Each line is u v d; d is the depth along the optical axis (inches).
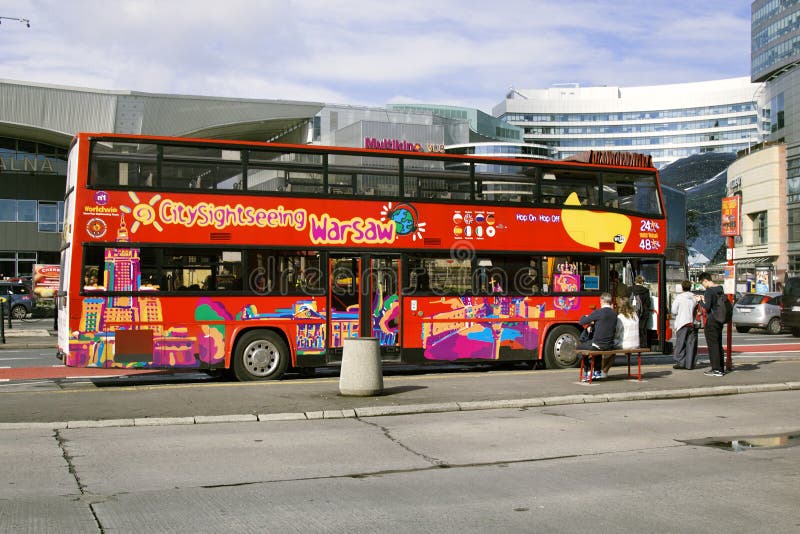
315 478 299.4
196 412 429.7
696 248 5000.0
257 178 588.7
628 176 721.6
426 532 230.7
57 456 331.6
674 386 550.0
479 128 5378.9
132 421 405.1
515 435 389.4
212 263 573.6
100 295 546.6
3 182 2465.6
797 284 1214.9
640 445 368.2
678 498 272.5
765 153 3083.2
